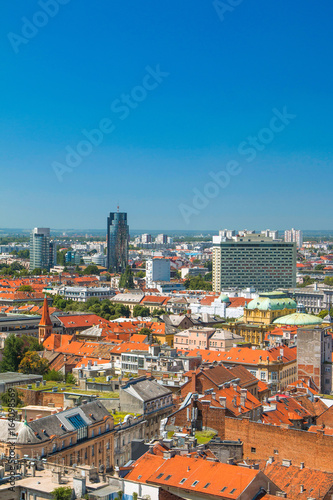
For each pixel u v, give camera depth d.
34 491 111.88
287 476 148.25
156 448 152.88
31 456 137.12
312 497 139.00
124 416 189.12
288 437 177.00
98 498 113.69
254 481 130.62
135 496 124.75
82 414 162.88
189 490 131.00
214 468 135.25
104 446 165.50
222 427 185.50
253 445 181.38
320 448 172.75
